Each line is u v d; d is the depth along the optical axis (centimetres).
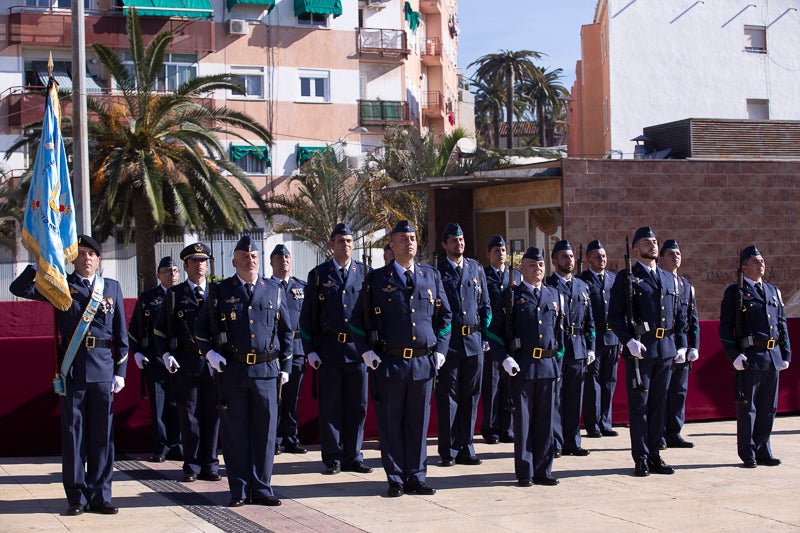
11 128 3531
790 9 3928
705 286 1983
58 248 838
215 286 889
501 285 1207
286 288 1172
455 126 5725
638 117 3800
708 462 1055
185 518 809
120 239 3469
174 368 994
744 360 1013
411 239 913
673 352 1002
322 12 3981
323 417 1024
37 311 1967
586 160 1909
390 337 901
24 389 1134
